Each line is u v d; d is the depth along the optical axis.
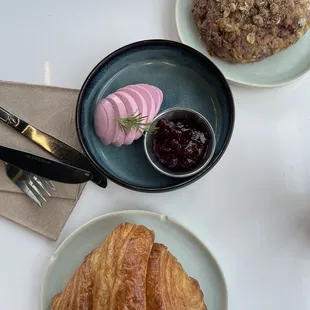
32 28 0.34
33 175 0.32
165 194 0.32
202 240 0.31
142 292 0.27
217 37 0.32
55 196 0.32
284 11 0.31
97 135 0.32
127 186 0.30
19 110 0.33
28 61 0.34
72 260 0.32
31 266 0.32
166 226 0.31
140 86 0.32
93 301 0.28
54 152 0.32
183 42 0.33
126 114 0.31
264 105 0.33
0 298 0.32
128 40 0.34
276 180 0.32
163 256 0.29
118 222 0.31
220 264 0.32
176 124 0.31
